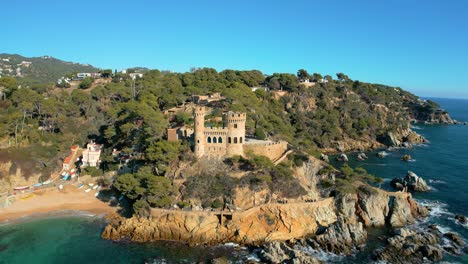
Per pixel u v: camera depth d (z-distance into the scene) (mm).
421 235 102875
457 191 150500
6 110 168625
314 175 136500
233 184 116562
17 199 128000
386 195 122250
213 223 106875
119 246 100250
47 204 126625
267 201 114750
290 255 92188
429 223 116875
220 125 149000
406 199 124438
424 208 125312
